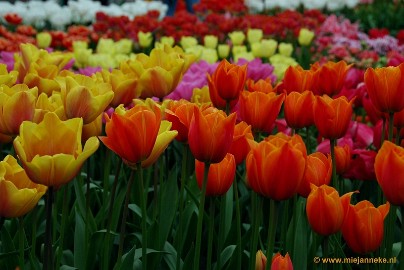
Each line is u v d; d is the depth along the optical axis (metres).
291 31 4.70
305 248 1.28
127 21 4.56
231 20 4.63
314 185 1.10
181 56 1.69
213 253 1.55
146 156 1.10
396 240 1.58
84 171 1.78
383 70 1.31
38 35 3.68
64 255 1.41
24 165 1.01
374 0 7.89
